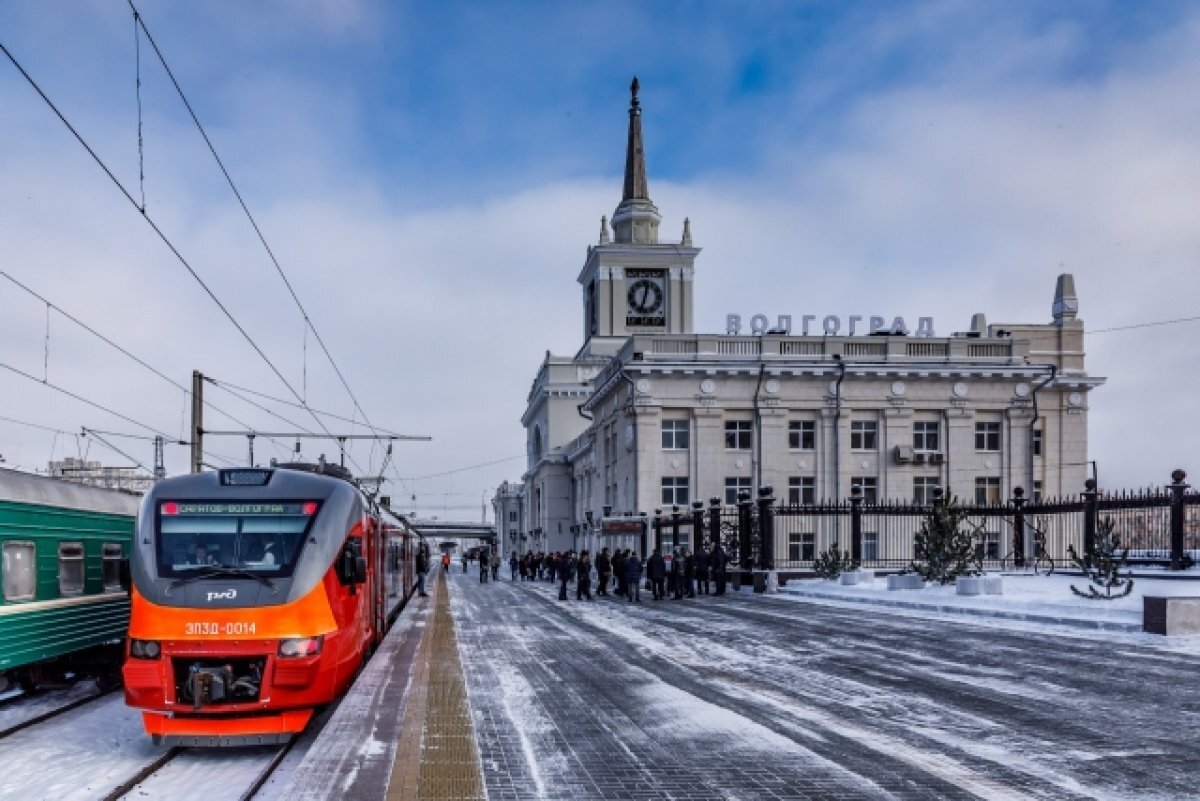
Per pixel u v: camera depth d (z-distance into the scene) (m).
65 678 13.12
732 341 45.53
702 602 26.20
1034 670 12.05
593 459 57.69
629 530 36.62
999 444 46.47
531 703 10.28
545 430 75.50
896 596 22.97
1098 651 13.66
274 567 9.32
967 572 24.34
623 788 6.92
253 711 8.91
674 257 70.56
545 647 15.45
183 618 8.88
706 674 12.28
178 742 8.86
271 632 8.94
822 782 7.00
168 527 9.55
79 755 8.84
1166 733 8.48
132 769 8.23
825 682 11.48
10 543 11.15
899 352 46.16
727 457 44.59
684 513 43.47
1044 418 47.59
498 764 7.62
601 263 70.75
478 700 10.48
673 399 44.50
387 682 11.85
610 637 16.94
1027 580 27.83
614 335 70.81
